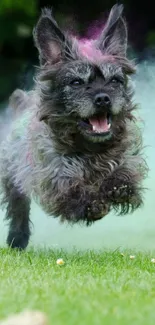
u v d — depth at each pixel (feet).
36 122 27.32
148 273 22.79
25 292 19.08
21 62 65.00
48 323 15.24
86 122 25.81
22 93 31.96
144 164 27.78
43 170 26.86
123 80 26.27
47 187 26.81
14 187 31.01
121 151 26.78
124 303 17.54
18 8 64.28
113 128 26.17
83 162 26.66
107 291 19.30
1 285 20.38
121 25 27.09
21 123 29.89
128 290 19.74
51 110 26.17
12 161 30.35
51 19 26.48
